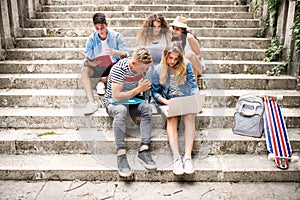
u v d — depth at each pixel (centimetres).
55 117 345
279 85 398
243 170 294
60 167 296
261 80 396
